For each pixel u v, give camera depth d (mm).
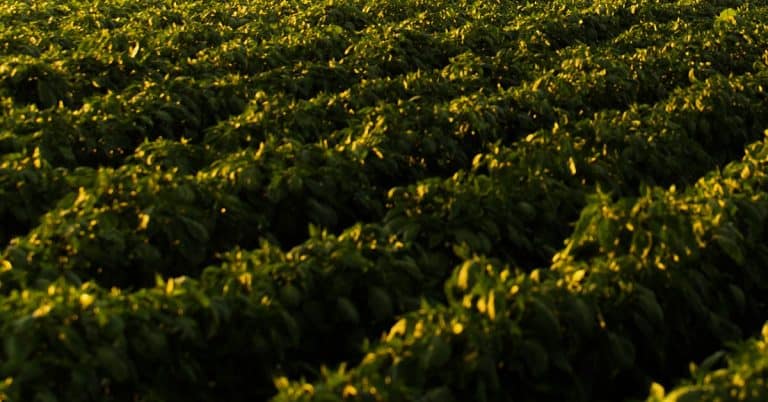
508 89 10211
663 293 5641
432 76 10547
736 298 5969
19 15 13953
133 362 4926
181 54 11836
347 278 5605
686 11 16219
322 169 7277
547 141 7746
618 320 5371
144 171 7012
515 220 6762
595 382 5441
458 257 6465
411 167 8414
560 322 5152
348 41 12445
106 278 6258
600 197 5949
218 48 11547
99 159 8719
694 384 4613
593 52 11906
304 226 7281
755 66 11789
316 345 5645
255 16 15062
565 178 7625
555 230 7129
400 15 15188
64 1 15883
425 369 4586
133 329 4918
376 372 4516
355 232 5930
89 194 6453
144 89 9625
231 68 11180
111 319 4773
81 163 8625
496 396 4852
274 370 5406
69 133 8492
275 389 5375
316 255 5680
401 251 5969
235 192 7035
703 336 6031
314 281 5582
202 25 12984
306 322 5535
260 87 10453
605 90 10602
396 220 6453
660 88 11055
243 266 5480
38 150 7371
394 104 9312
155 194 6574
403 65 11641
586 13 14797
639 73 11000
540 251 6891
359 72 11281
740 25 13383
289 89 10648
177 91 9680
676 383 4988
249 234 7000
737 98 9914
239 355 5344
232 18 14656
